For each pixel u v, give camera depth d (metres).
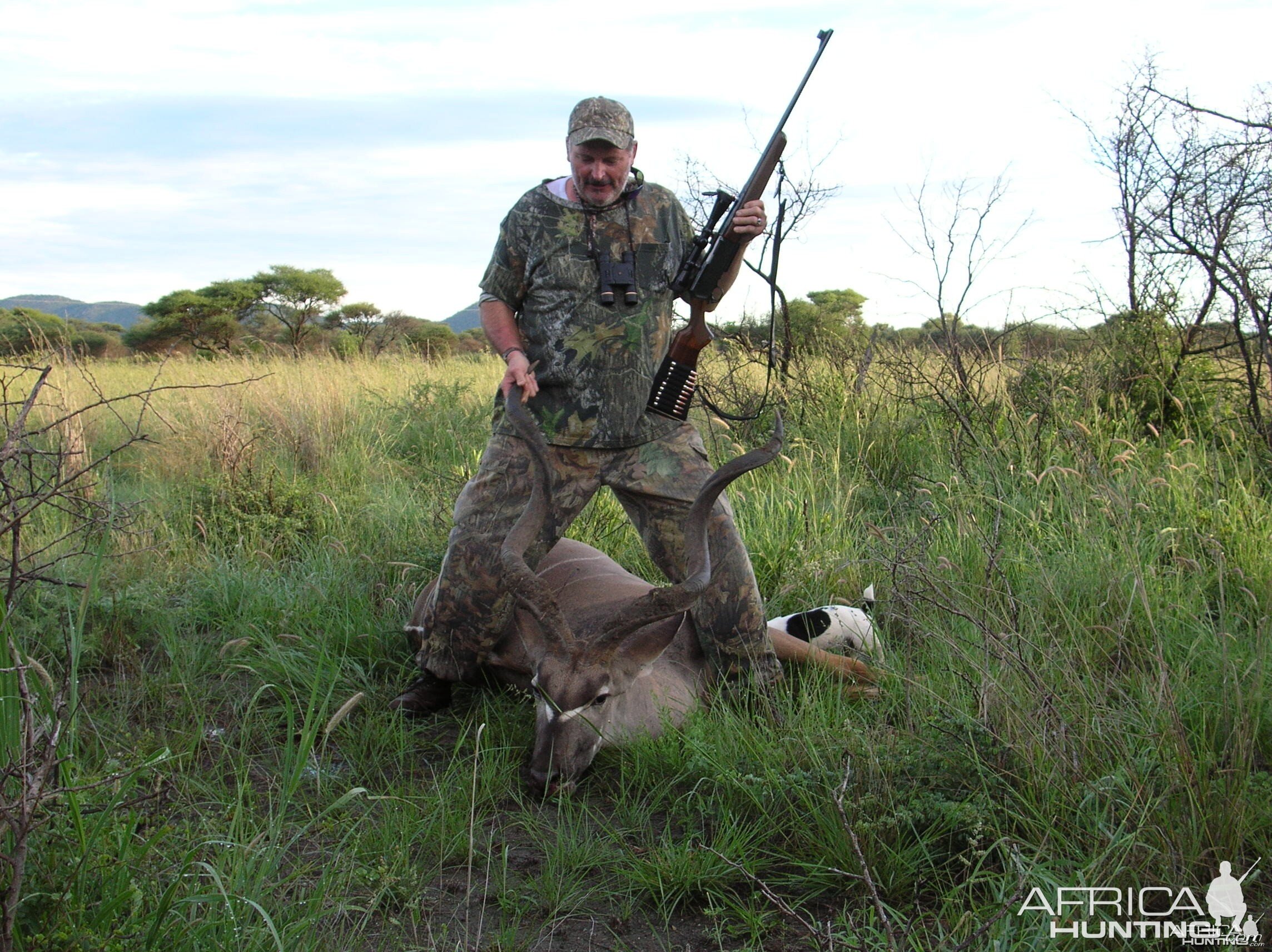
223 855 2.94
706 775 3.72
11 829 2.51
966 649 4.23
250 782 3.70
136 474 7.70
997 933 2.75
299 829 3.38
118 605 5.00
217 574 5.59
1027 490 6.30
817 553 5.65
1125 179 8.22
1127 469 6.36
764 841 3.36
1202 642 4.33
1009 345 8.84
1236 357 8.21
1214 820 3.04
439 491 7.10
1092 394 7.58
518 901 3.09
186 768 3.71
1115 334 8.23
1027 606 4.43
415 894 3.04
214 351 14.38
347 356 14.62
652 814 3.62
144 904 2.55
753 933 2.90
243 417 8.48
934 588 4.48
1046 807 3.19
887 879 3.09
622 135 3.90
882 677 4.36
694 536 3.88
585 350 4.04
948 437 7.34
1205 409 7.63
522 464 4.16
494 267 4.15
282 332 26.91
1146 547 5.39
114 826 2.79
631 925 3.03
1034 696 3.58
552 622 3.75
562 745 3.68
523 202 4.12
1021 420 7.39
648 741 3.93
